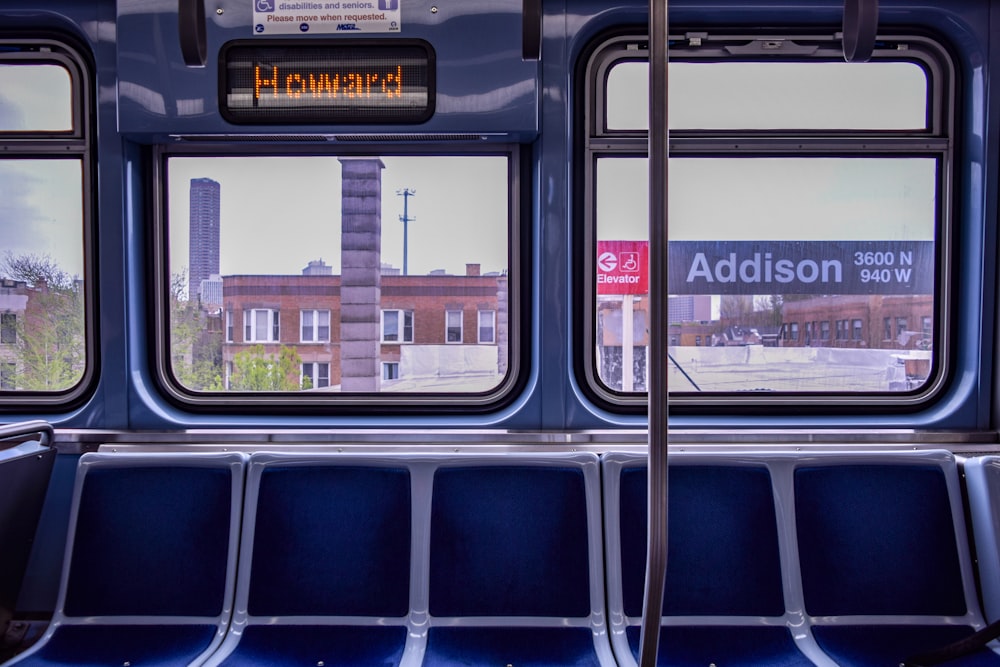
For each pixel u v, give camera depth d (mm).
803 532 2166
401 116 2447
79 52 2572
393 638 2029
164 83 2441
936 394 2684
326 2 2434
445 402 2672
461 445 2518
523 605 2090
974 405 2604
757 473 2197
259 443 2516
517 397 2672
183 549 2164
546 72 2523
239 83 2449
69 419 2574
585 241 2631
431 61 2439
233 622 2094
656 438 1326
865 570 2133
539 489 2172
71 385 2662
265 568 2125
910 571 2135
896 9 2508
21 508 2250
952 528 2176
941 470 2223
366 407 2680
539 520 2146
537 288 2586
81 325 2646
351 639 2021
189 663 1914
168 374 2678
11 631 2473
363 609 2100
